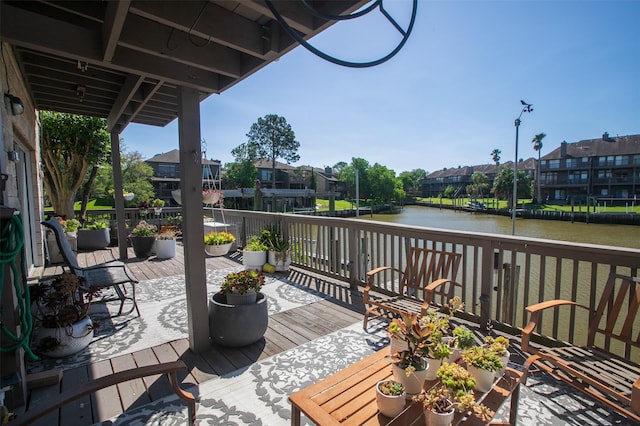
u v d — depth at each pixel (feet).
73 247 20.33
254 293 8.94
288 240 18.20
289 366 7.79
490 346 5.59
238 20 7.04
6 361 5.86
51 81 12.39
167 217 27.89
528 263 8.77
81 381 7.20
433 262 10.25
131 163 93.09
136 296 12.96
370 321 10.48
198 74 8.50
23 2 6.52
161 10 6.03
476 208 150.51
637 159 135.13
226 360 8.07
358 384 5.02
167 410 6.21
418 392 4.75
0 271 5.41
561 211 119.34
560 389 6.81
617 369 5.89
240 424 5.86
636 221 98.73
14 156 10.00
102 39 7.07
